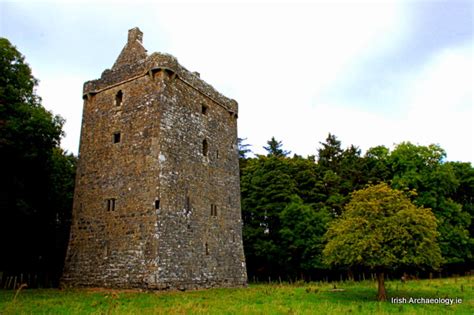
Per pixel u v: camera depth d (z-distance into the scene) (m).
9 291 21.94
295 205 36.50
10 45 23.69
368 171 44.22
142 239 20.91
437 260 19.30
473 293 22.50
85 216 23.98
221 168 27.62
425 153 41.62
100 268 22.09
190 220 23.16
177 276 21.09
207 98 27.47
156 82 23.28
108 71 26.06
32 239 31.27
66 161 35.69
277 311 15.14
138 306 15.77
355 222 19.62
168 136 22.67
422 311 15.68
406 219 19.16
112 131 24.47
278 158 43.16
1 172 22.75
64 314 13.85
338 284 30.30
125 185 22.69
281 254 36.72
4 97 21.97
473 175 47.22
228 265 25.98
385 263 18.44
